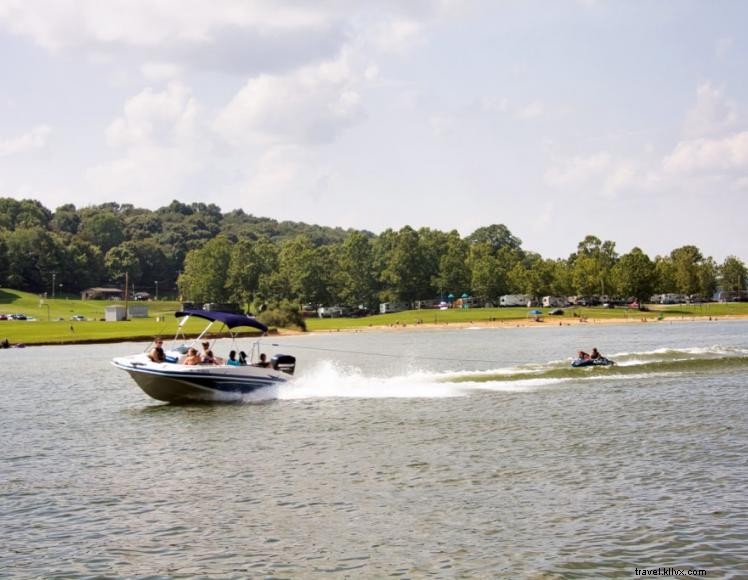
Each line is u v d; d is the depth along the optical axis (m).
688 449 30.11
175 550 20.16
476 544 20.12
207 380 44.59
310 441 33.41
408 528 21.44
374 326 170.38
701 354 66.94
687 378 52.62
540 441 32.28
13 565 19.28
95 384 58.78
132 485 26.48
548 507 22.97
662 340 103.31
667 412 38.84
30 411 44.34
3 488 26.27
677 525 21.09
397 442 32.69
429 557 19.34
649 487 24.77
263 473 27.84
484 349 92.88
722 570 18.19
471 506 23.23
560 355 80.25
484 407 41.56
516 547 19.84
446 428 35.66
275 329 147.25
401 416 39.22
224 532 21.44
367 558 19.38
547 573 18.23
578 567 18.53
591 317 189.25
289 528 21.66
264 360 48.31
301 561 19.28
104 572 18.81
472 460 29.08
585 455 29.48
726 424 35.22
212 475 27.73
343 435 34.56
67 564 19.33
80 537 21.20
